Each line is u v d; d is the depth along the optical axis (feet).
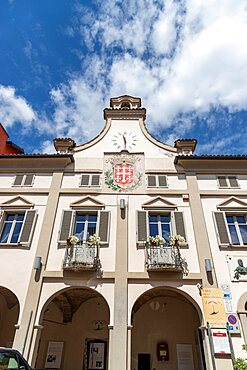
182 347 41.50
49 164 48.39
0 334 42.65
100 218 41.60
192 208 42.68
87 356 41.78
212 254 38.47
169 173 47.06
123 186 45.39
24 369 22.81
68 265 36.58
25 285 36.22
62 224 41.14
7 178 47.09
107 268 37.09
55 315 44.91
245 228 41.83
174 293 42.50
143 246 38.99
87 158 49.29
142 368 40.37
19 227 42.22
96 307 45.44
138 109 55.31
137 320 43.93
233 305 34.40
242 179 46.47
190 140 50.96
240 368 28.45
